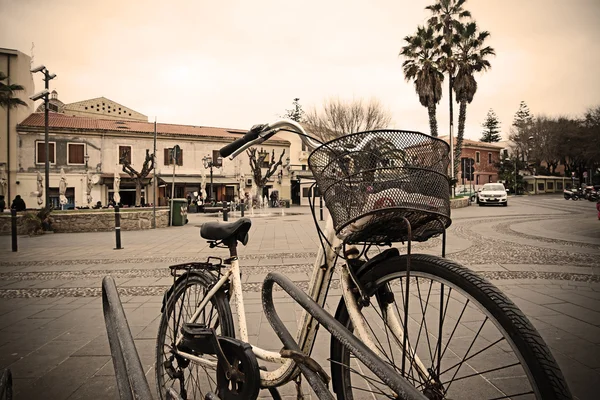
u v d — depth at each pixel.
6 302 4.68
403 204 1.24
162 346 2.34
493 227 12.34
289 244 9.23
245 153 40.69
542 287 4.79
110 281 1.78
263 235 11.34
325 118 33.59
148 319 3.94
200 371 2.64
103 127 35.84
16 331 3.66
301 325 1.72
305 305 1.50
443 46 27.03
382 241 1.42
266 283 1.81
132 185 35.41
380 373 1.16
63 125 33.97
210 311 2.14
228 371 1.76
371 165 1.29
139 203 32.22
